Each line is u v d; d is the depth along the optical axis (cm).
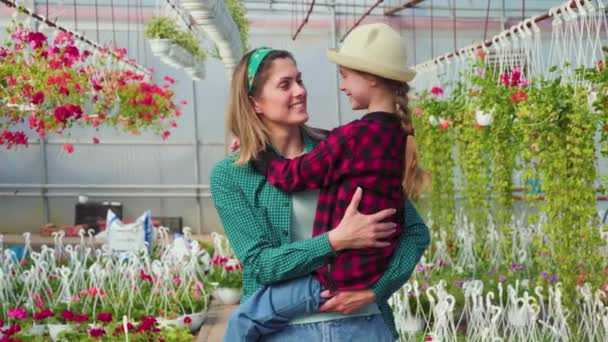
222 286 706
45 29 667
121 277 673
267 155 197
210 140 1280
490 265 702
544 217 642
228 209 195
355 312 196
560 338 480
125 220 1278
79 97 674
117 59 817
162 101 912
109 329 525
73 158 1271
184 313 605
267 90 195
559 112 489
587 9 496
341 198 191
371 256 191
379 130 193
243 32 1033
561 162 493
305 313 192
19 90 588
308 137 212
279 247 189
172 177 1282
